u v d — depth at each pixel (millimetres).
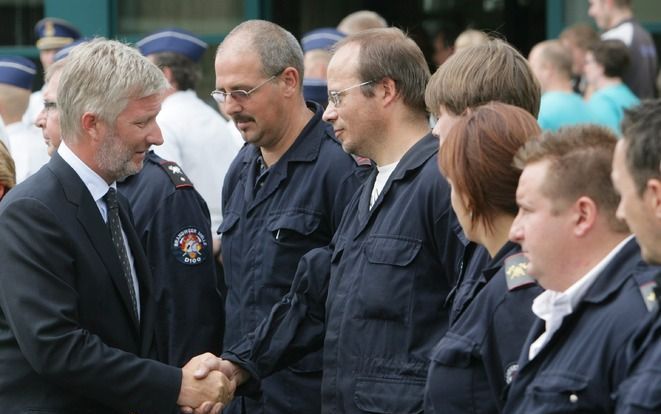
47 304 3615
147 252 4668
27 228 3650
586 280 2760
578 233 2773
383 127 3998
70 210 3719
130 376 3744
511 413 2838
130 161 3836
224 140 6340
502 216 3162
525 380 2818
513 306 3041
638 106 2559
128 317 3840
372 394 3750
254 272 4602
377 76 3969
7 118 6816
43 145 6820
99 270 3742
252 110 4543
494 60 3580
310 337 4250
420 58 4035
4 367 3709
